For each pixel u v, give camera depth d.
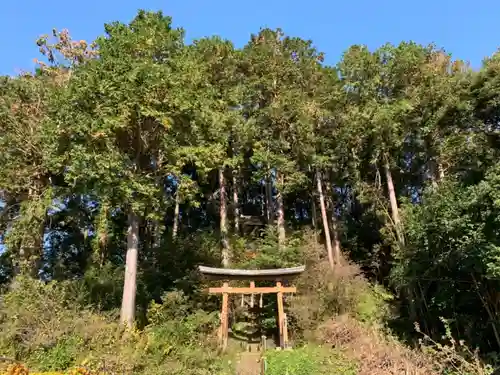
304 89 22.72
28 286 14.62
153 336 13.44
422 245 13.79
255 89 22.11
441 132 18.94
